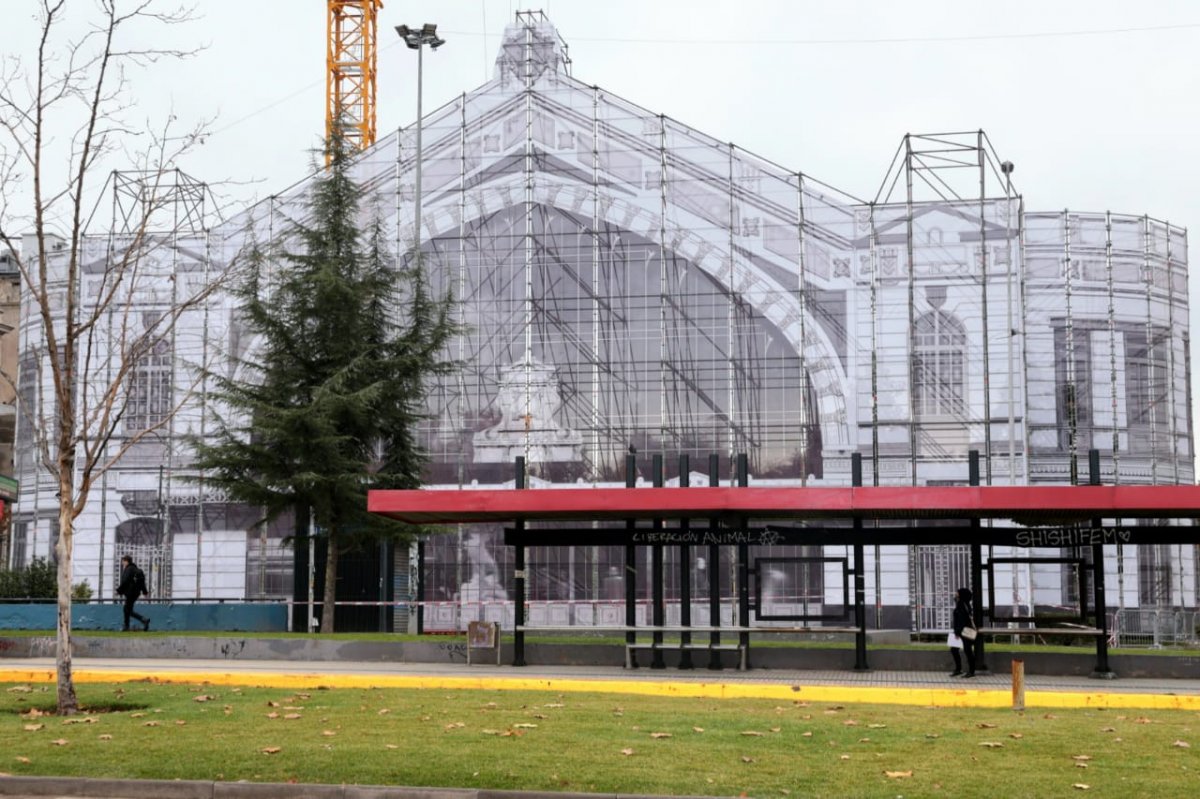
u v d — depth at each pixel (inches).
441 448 2255.2
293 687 937.5
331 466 1524.4
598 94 2320.4
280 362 1599.4
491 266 2311.8
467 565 2222.0
